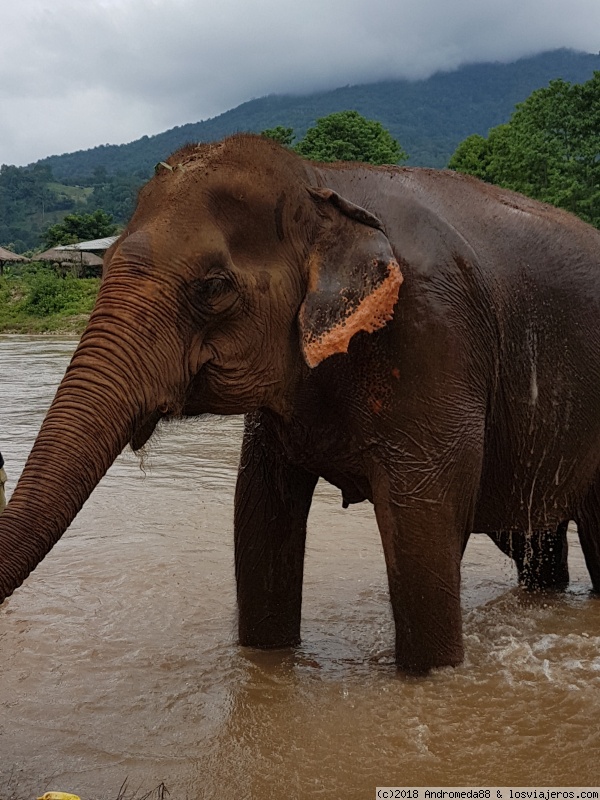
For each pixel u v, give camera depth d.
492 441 4.14
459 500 3.81
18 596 5.20
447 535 3.81
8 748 3.45
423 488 3.72
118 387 3.02
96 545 6.15
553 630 4.80
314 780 3.20
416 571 3.82
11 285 46.97
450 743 3.47
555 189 37.34
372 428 3.73
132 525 6.63
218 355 3.35
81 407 2.96
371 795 3.11
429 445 3.70
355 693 3.90
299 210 3.48
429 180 4.18
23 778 3.21
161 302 3.15
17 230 168.00
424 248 3.68
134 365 3.06
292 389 3.64
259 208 3.40
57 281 42.94
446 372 3.67
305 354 3.36
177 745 3.47
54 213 185.75
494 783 3.19
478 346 3.81
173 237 3.22
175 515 6.91
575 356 4.30
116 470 8.52
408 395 3.65
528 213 4.37
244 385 3.45
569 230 4.48
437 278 3.67
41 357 24.08
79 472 2.87
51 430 2.92
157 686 4.03
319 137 55.12
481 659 4.27
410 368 3.62
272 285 3.40
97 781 3.19
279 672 4.16
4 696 3.93
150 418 3.20
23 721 3.69
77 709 3.80
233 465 8.72
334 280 3.42
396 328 3.59
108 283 3.17
